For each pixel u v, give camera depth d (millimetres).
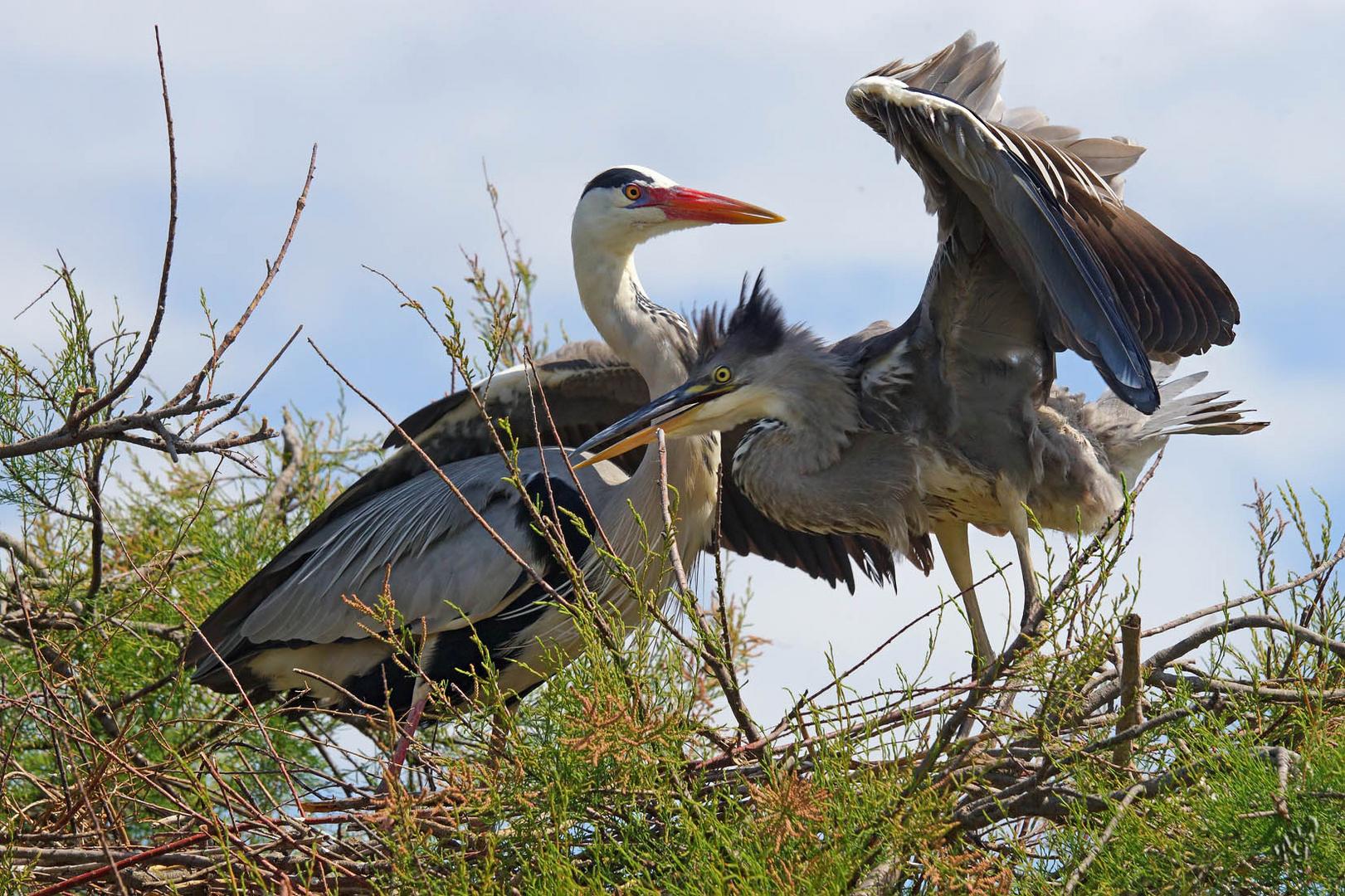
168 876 8836
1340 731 7793
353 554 12281
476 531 12141
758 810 7770
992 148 9172
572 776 7965
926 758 7730
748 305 11539
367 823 8555
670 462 12086
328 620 12133
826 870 7203
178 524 13312
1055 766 7844
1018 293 10312
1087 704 8812
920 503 11242
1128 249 10086
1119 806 7418
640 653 8023
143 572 11344
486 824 8219
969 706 7953
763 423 11562
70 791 9375
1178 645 8773
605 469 12945
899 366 10938
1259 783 7207
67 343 9781
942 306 10469
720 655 8484
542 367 12930
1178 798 7441
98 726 10859
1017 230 9547
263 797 11766
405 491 12617
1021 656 8062
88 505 11219
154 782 9062
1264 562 9211
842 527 11523
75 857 8625
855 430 11180
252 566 13312
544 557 12016
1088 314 9234
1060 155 9508
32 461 10172
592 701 7742
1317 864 7109
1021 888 7559
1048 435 10859
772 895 7203
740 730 8594
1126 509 7613
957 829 7898
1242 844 7188
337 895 8086
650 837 7996
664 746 7844
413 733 11156
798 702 7984
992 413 10727
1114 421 11602
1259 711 8180
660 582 8641
